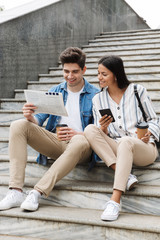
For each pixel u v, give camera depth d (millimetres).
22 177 2420
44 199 2521
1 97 4301
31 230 2268
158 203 2273
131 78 4633
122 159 2234
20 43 4723
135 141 2332
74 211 2322
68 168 2389
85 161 2680
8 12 4906
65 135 2510
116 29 9555
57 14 5938
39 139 2539
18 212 2275
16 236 2277
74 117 2814
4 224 2326
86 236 2148
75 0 6777
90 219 2121
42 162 2762
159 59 5055
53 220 2201
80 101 2834
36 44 5184
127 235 2055
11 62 4508
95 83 4363
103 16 8555
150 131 2473
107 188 2363
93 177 2707
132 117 2590
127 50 5887
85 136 2488
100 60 2600
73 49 2723
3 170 2969
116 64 2541
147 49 5711
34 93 2432
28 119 2551
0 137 3480
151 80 4168
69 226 2186
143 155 2416
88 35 7578
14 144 2430
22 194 2416
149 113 2580
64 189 2477
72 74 2719
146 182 2568
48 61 5617
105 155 2389
